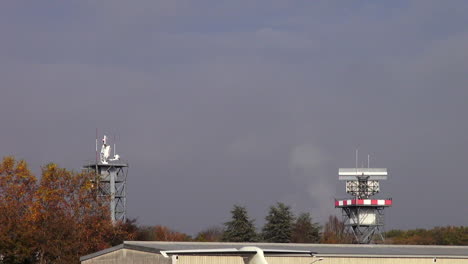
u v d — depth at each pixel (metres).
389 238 193.88
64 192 116.94
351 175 171.88
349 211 171.25
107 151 148.00
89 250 115.44
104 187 143.50
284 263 76.12
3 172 114.56
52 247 112.19
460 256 81.25
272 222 160.50
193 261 71.44
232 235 156.25
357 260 78.06
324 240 167.12
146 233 150.25
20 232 109.94
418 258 79.94
